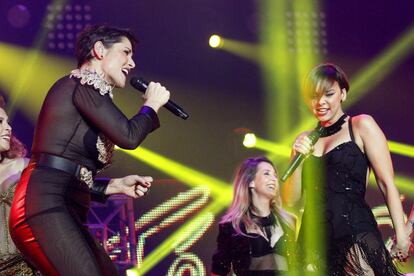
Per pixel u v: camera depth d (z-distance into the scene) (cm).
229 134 1217
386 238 1061
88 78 390
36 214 373
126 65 412
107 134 386
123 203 995
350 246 512
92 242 384
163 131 1206
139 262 1010
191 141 1209
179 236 1036
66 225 374
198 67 1214
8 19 1098
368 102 1234
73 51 1119
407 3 1233
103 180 427
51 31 1112
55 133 387
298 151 540
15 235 380
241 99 1231
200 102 1223
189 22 1201
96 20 1131
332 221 521
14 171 516
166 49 1205
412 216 557
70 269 370
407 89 1233
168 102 420
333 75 543
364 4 1228
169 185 1052
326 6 1220
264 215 615
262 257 603
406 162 1220
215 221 1053
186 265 1024
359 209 520
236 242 609
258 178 618
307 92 550
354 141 532
